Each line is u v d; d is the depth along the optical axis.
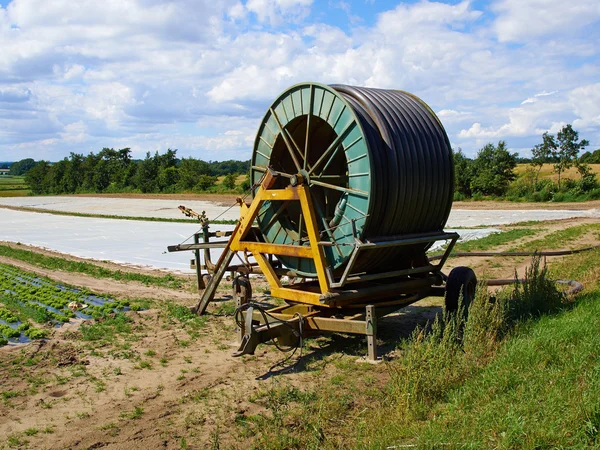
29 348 9.25
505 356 6.86
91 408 6.84
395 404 6.18
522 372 6.36
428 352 6.69
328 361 8.28
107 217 38.25
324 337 9.62
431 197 8.98
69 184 100.88
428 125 9.28
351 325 8.20
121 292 14.10
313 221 8.38
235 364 8.38
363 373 7.64
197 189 74.38
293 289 9.09
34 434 6.12
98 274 16.78
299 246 8.79
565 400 5.45
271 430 5.93
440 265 9.81
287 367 8.13
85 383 7.71
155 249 22.34
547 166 74.38
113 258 20.27
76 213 42.16
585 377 5.95
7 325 10.94
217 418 6.41
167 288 14.67
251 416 6.38
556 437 4.85
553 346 7.03
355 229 8.03
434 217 9.32
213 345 9.45
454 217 34.81
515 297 9.95
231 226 30.31
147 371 8.16
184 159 83.50
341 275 8.70
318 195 9.91
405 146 8.52
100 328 10.45
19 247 23.97
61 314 11.84
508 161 57.44
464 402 5.91
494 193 54.97
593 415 5.08
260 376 7.80
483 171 56.62
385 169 8.19
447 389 6.36
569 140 54.59
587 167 53.94
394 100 9.30
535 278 10.01
